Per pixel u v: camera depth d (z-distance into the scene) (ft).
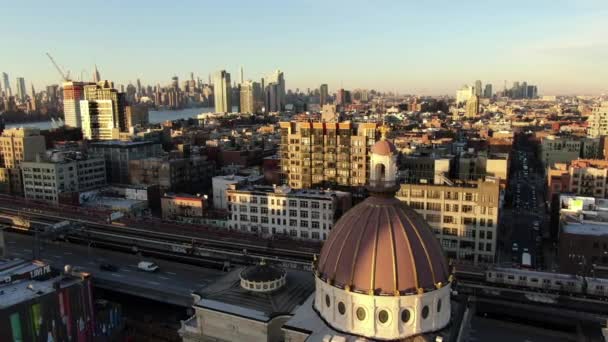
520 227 568.82
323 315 219.82
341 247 214.28
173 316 363.35
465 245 438.81
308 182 639.76
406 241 206.08
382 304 199.52
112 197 635.66
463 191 431.43
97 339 305.73
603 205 485.15
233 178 620.49
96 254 464.24
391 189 216.95
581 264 406.62
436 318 208.74
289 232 506.48
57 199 634.84
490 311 333.83
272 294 258.16
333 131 615.16
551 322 320.70
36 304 264.31
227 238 476.95
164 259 452.76
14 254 463.01
